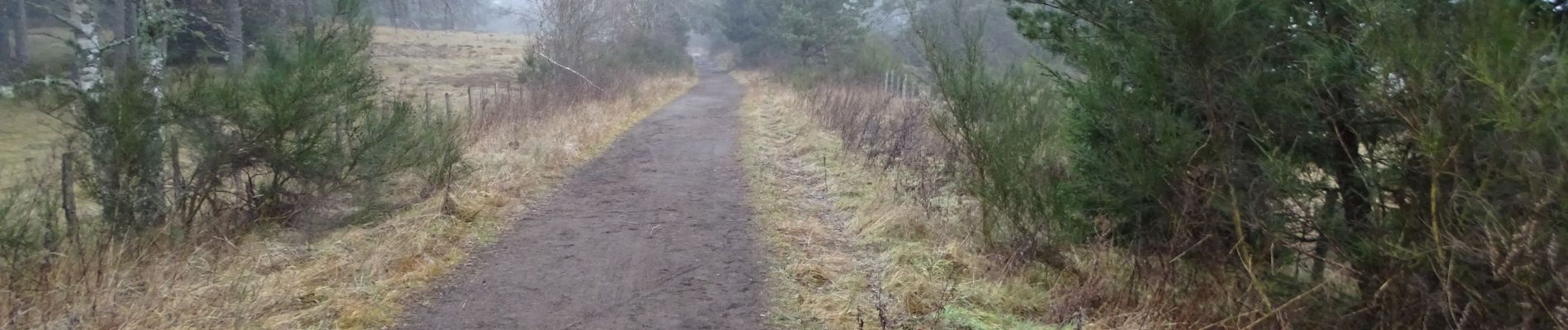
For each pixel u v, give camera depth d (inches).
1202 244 184.5
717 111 701.3
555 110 577.6
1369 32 139.3
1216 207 176.2
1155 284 191.2
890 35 1043.3
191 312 172.7
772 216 285.9
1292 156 169.8
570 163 393.4
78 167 233.3
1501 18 120.4
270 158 256.7
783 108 683.4
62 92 235.0
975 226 252.5
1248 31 164.4
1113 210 210.5
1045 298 202.4
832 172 368.8
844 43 1093.1
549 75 766.5
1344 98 161.2
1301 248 180.5
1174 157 173.5
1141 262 197.9
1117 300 192.1
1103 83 187.3
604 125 530.9
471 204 283.1
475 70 1164.5
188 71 256.2
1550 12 133.6
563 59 778.8
